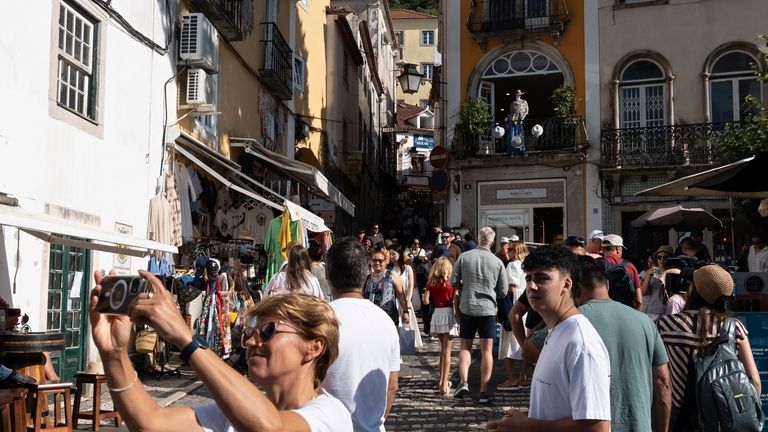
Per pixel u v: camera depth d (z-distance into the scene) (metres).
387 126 51.41
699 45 21.52
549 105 25.81
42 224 6.62
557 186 22.17
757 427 4.66
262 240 17.42
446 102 23.47
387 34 54.59
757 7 21.16
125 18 11.53
